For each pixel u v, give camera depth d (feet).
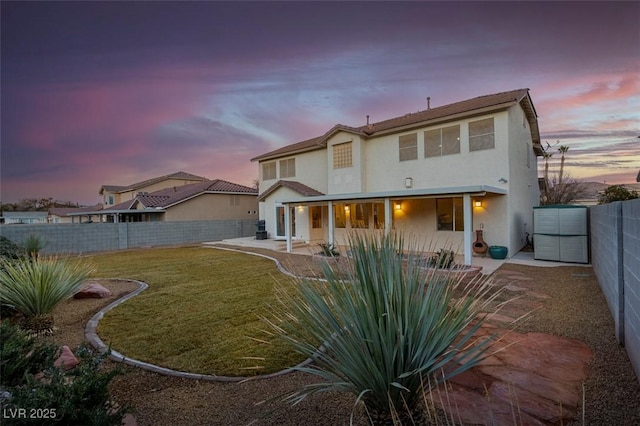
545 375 12.00
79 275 21.40
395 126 49.32
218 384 12.00
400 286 7.97
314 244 55.57
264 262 41.09
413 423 7.28
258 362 13.69
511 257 40.11
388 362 7.37
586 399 10.43
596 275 27.61
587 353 13.78
